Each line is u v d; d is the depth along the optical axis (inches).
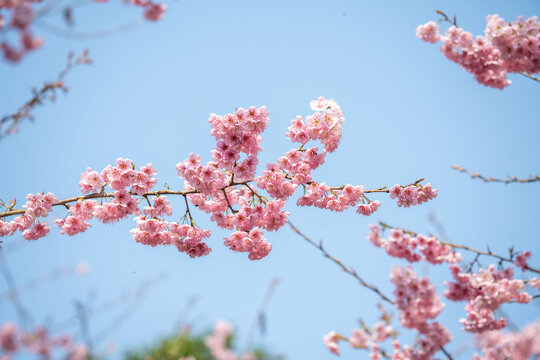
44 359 127.8
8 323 125.0
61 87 162.6
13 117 156.9
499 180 213.9
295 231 203.3
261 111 233.9
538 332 159.0
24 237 239.0
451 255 214.8
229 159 233.1
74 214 238.8
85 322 136.4
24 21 122.3
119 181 233.3
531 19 213.3
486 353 184.9
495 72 227.0
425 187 246.4
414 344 205.0
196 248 246.2
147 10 181.9
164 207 240.8
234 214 249.4
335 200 246.2
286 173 246.2
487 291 209.9
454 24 226.1
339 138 242.1
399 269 197.9
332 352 213.5
